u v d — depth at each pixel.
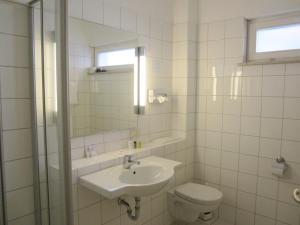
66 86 0.97
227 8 2.41
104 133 1.96
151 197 2.20
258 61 2.31
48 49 1.02
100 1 1.85
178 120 2.61
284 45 2.22
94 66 1.84
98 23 1.85
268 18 2.28
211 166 2.62
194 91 2.64
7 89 1.12
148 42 2.29
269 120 2.24
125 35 2.06
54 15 0.98
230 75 2.43
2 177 1.09
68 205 1.03
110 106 1.99
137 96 2.20
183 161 2.55
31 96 1.14
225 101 2.48
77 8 1.71
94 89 1.86
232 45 2.40
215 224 2.50
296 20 2.14
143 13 2.22
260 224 2.35
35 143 1.15
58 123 1.01
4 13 1.11
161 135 2.55
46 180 1.10
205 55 2.58
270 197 2.28
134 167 1.83
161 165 1.89
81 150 1.81
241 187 2.44
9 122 1.12
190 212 2.19
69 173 1.01
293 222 2.17
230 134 2.48
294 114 2.12
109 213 1.82
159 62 2.44
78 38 1.73
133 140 2.20
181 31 2.52
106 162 1.77
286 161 2.17
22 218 1.16
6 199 1.10
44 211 1.13
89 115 1.83
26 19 1.10
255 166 2.35
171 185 2.41
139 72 2.20
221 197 2.11
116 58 2.00
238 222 2.48
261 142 2.30
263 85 2.25
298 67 2.07
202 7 2.56
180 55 2.54
